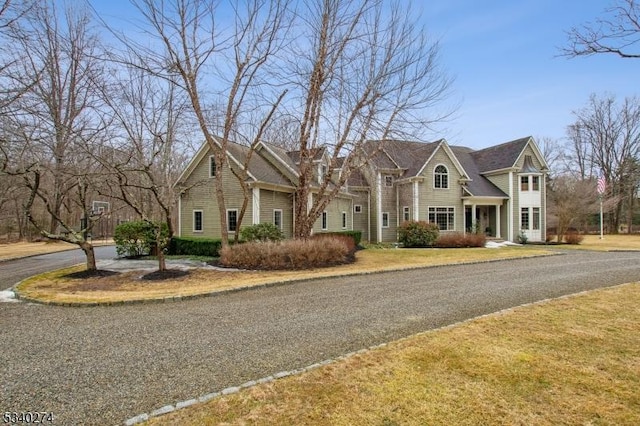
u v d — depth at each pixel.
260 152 20.83
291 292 8.33
